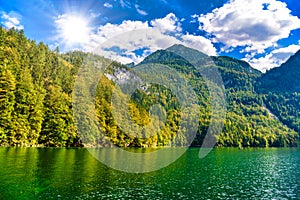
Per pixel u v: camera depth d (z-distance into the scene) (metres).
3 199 24.61
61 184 30.86
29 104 68.25
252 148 124.69
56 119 72.06
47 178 32.88
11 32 119.75
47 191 27.89
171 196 29.47
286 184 38.00
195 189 33.19
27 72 89.00
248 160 69.12
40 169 37.50
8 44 109.25
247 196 31.08
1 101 62.28
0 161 41.47
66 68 114.38
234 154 85.69
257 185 37.03
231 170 50.12
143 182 35.16
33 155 50.00
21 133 64.56
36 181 31.02
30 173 34.56
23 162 41.72
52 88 90.44
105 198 27.05
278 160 71.00
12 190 27.23
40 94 76.19
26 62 102.56
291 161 68.75
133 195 28.94
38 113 68.69
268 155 86.25
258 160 69.81
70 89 96.12
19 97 67.19
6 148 57.88
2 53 86.56
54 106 73.38
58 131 71.38
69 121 72.31
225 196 30.72
